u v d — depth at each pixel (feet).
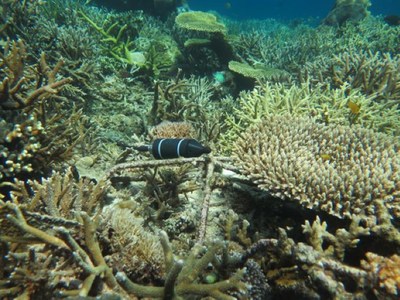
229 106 5.32
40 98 2.76
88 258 1.65
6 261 1.73
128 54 6.25
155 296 1.53
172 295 1.53
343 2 11.38
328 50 8.06
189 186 2.97
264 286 1.83
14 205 1.59
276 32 11.71
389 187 2.14
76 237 1.78
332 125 2.99
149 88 5.88
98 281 1.65
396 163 2.42
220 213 2.75
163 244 1.60
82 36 5.48
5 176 2.47
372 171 2.29
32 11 5.48
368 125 3.64
